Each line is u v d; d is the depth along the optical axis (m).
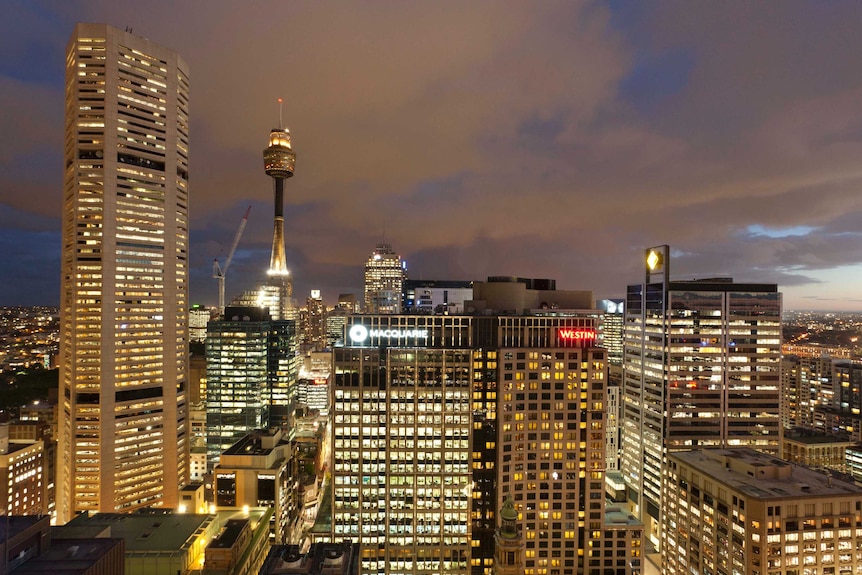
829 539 116.06
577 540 171.38
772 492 119.50
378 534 168.50
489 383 172.88
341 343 193.12
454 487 170.00
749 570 116.62
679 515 145.50
